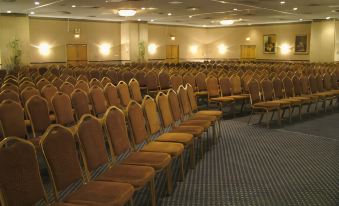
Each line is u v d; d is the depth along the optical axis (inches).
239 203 145.7
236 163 196.7
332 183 167.5
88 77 411.2
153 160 139.6
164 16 794.2
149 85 364.8
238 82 352.2
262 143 239.0
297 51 936.9
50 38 794.2
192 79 354.9
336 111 363.6
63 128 115.7
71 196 106.9
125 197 108.3
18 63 701.3
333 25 840.3
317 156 210.1
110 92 250.4
